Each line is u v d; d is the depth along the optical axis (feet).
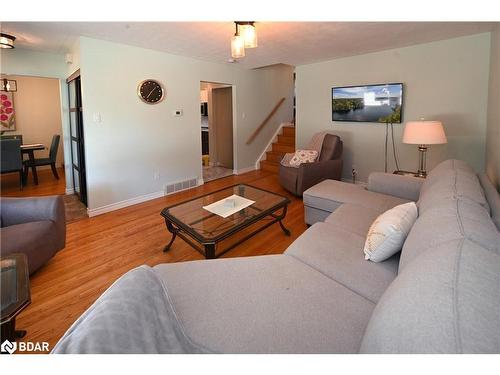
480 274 2.52
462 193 4.96
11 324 4.13
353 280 4.62
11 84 19.56
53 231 7.62
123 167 12.73
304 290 4.34
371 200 8.38
